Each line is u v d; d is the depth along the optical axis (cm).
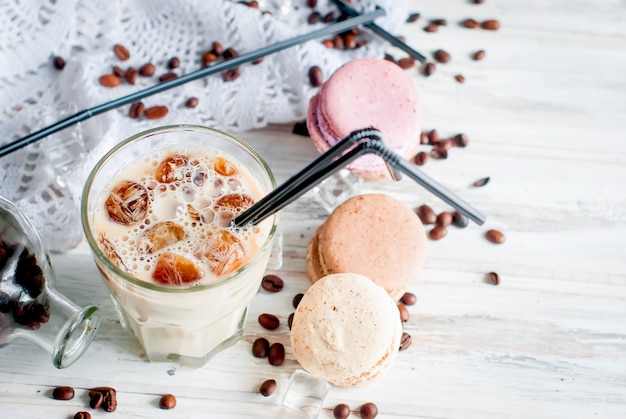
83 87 52
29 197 48
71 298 48
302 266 50
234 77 53
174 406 46
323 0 56
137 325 44
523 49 57
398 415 46
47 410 45
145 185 43
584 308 49
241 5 54
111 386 46
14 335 44
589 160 54
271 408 46
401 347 48
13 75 52
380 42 56
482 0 58
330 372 45
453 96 55
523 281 50
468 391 47
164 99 52
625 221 52
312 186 40
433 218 51
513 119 55
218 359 47
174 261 41
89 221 41
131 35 54
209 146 44
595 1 59
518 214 52
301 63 53
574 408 47
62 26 53
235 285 41
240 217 42
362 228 47
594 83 56
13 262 43
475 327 49
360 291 45
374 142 39
